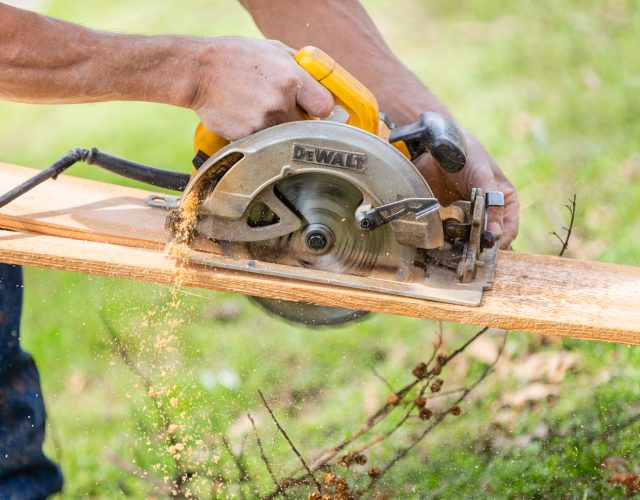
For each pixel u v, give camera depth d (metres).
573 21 10.41
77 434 5.71
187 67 3.91
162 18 11.74
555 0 10.88
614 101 8.76
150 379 5.98
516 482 4.95
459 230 4.09
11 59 3.77
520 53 9.88
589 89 9.07
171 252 4.08
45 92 3.88
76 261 4.02
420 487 5.00
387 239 4.00
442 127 4.06
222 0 12.05
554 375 5.64
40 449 4.92
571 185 7.48
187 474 5.17
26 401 4.81
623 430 5.13
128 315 6.57
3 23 3.72
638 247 6.65
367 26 5.13
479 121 8.67
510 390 5.64
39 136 9.84
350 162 3.84
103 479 5.33
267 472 5.14
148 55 3.88
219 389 5.86
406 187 3.87
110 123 9.69
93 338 6.46
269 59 3.90
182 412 5.48
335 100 3.98
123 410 5.81
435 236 3.93
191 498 5.07
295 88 3.88
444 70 9.80
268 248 4.09
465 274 4.04
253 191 3.91
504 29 10.58
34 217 4.31
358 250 4.05
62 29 3.81
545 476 4.95
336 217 4.00
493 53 9.98
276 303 4.56
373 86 5.03
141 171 4.50
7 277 4.62
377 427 5.49
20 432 4.81
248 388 5.88
